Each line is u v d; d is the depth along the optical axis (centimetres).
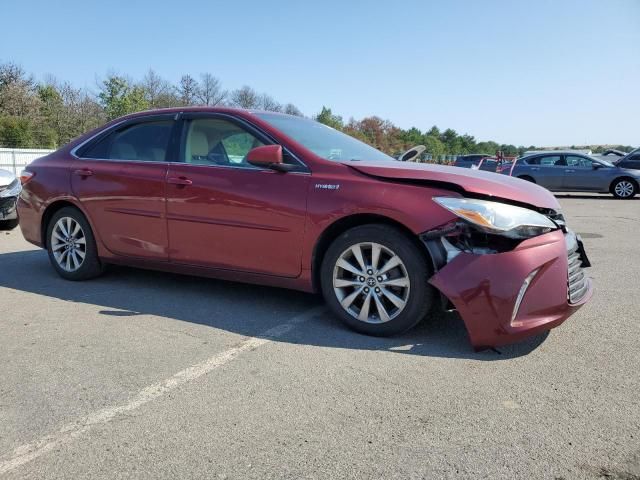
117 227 472
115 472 217
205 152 432
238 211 399
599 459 222
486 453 227
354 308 370
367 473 214
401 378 298
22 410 266
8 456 228
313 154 386
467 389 284
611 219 1065
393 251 345
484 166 2038
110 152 490
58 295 469
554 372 305
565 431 243
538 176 1717
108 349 343
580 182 1673
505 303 312
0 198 813
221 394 281
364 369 310
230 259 411
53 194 510
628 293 473
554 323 323
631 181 1627
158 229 445
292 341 355
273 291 478
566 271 327
